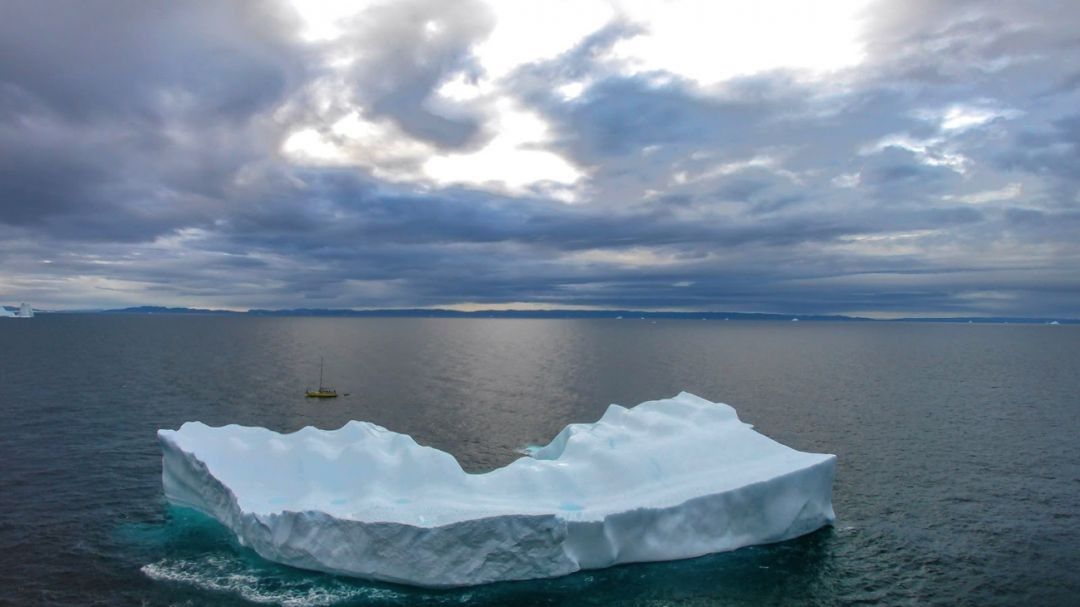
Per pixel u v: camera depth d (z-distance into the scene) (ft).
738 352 651.25
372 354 574.56
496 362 510.58
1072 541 146.51
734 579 127.75
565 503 137.08
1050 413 291.79
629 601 119.03
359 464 146.20
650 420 166.20
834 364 522.88
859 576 129.70
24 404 284.61
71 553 133.69
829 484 151.74
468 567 122.93
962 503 169.48
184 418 260.01
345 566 124.16
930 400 326.44
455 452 217.77
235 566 129.08
